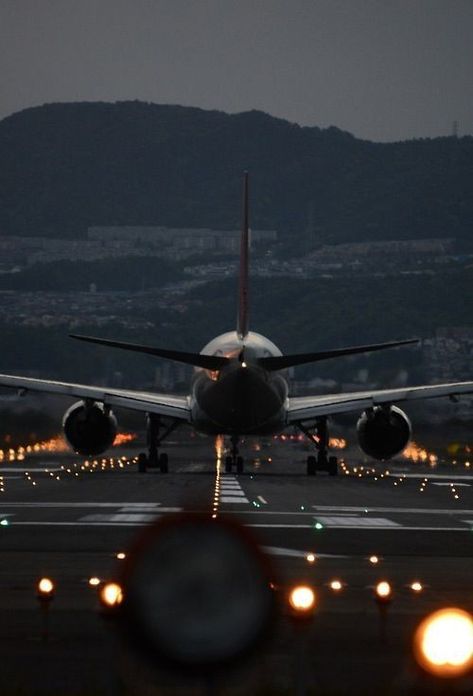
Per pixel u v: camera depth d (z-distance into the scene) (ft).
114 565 312.50
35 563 316.60
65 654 201.77
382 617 214.07
